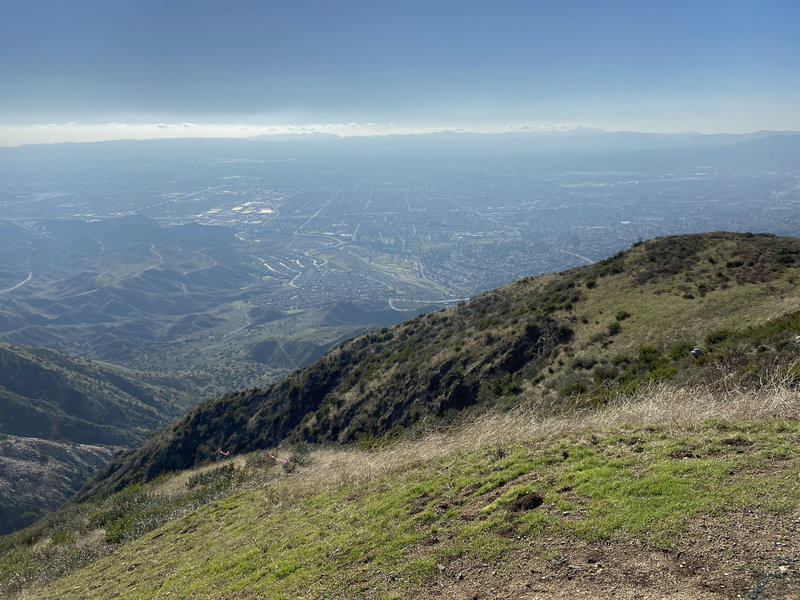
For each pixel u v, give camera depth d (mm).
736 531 3701
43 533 18016
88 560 11414
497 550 4480
